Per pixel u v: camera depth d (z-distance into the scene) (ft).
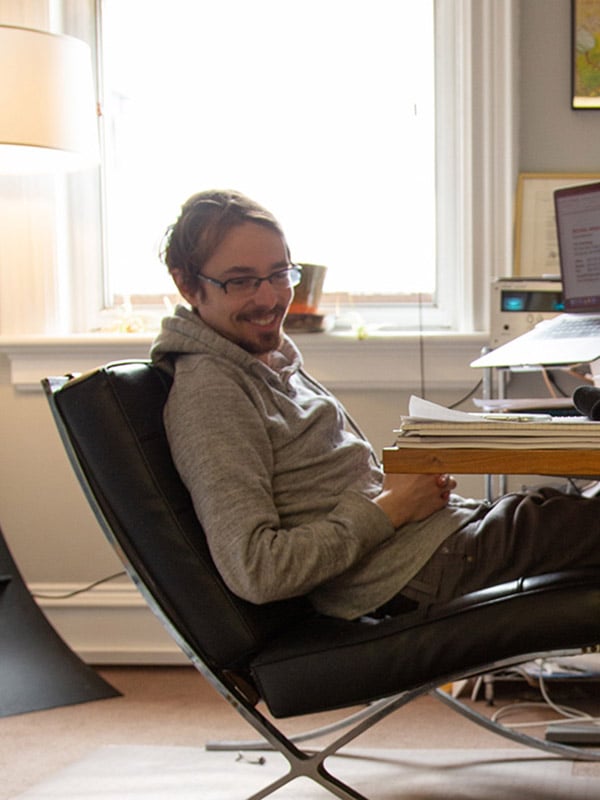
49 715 9.24
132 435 5.70
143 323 11.37
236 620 5.62
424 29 11.11
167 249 6.42
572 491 8.77
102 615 10.89
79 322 11.39
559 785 6.98
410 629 5.37
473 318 10.72
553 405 7.05
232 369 6.03
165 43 11.45
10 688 9.39
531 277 9.57
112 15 11.48
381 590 5.86
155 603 5.73
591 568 5.36
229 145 11.42
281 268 6.29
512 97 10.53
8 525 11.04
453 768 7.50
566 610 5.11
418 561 5.84
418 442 4.62
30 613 9.89
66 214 11.33
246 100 11.39
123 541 5.74
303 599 6.20
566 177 10.56
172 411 5.85
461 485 10.49
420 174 11.16
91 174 11.39
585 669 8.96
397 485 5.96
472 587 5.74
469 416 4.75
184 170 11.46
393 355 10.50
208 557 5.68
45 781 7.43
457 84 10.93
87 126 10.00
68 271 11.36
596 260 7.32
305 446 6.21
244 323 6.24
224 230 6.20
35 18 10.90
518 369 9.68
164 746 8.29
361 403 10.66
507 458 4.55
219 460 5.66
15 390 11.00
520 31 10.64
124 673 10.59
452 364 10.48
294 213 11.34
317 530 5.72
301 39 11.31
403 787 7.07
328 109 11.29
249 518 5.58
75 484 10.95
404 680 5.37
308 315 10.43
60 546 10.98
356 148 11.26
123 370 5.91
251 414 5.91
